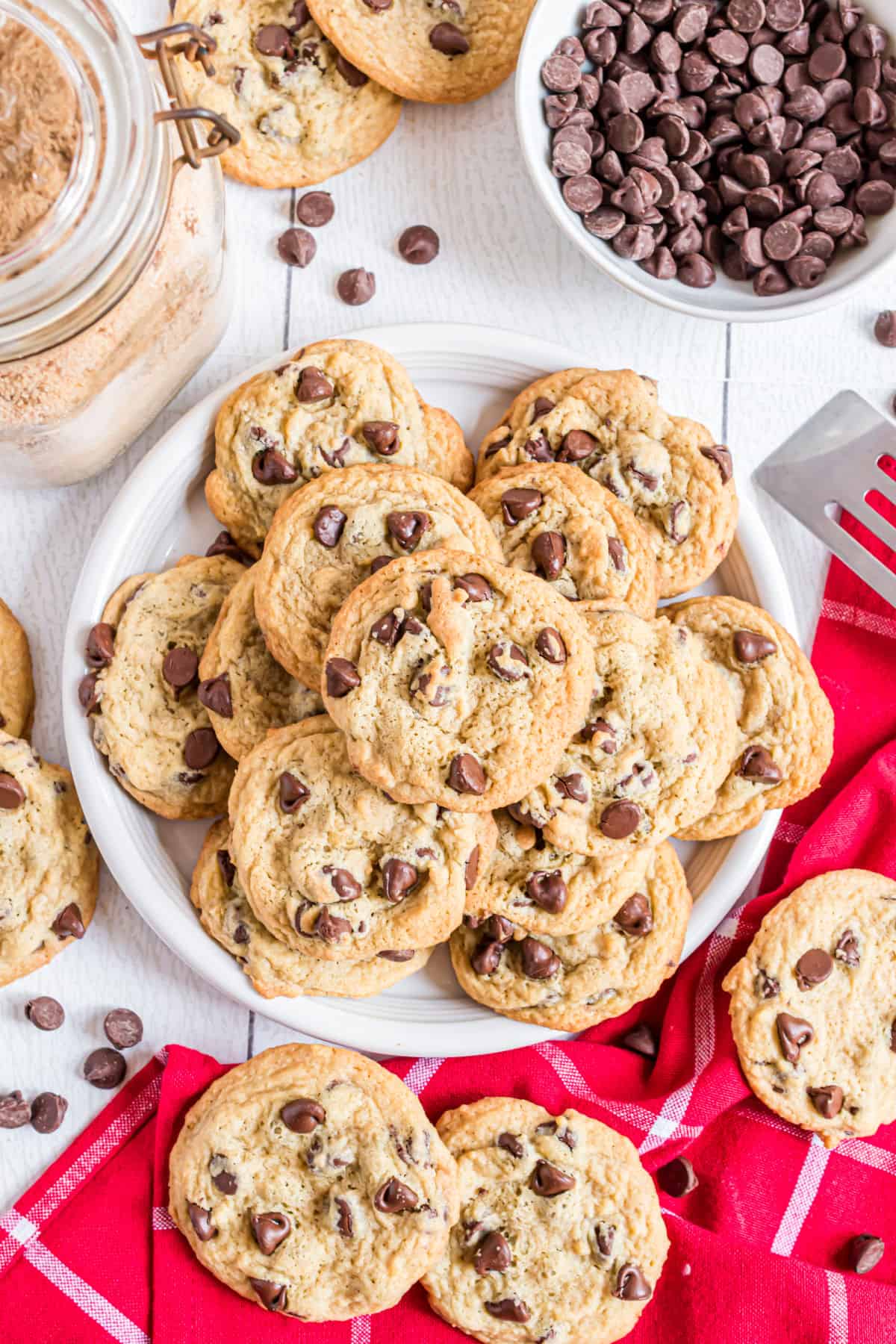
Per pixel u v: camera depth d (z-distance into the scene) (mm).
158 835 752
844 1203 773
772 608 753
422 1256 729
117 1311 747
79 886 753
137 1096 761
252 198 780
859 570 774
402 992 751
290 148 770
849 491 777
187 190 707
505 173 783
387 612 698
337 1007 742
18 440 717
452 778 692
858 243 753
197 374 774
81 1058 767
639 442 740
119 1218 749
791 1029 754
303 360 737
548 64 737
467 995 753
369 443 731
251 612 732
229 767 745
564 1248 744
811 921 761
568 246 783
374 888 713
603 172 747
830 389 787
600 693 715
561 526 731
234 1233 735
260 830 716
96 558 740
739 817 744
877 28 749
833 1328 755
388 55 759
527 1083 760
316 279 781
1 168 660
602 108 747
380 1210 726
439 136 781
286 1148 734
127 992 768
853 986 763
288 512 722
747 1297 758
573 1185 741
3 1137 763
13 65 661
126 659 738
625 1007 746
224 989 738
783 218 749
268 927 720
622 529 733
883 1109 763
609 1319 745
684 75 750
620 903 731
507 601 702
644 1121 759
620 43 749
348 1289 733
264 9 763
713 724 724
